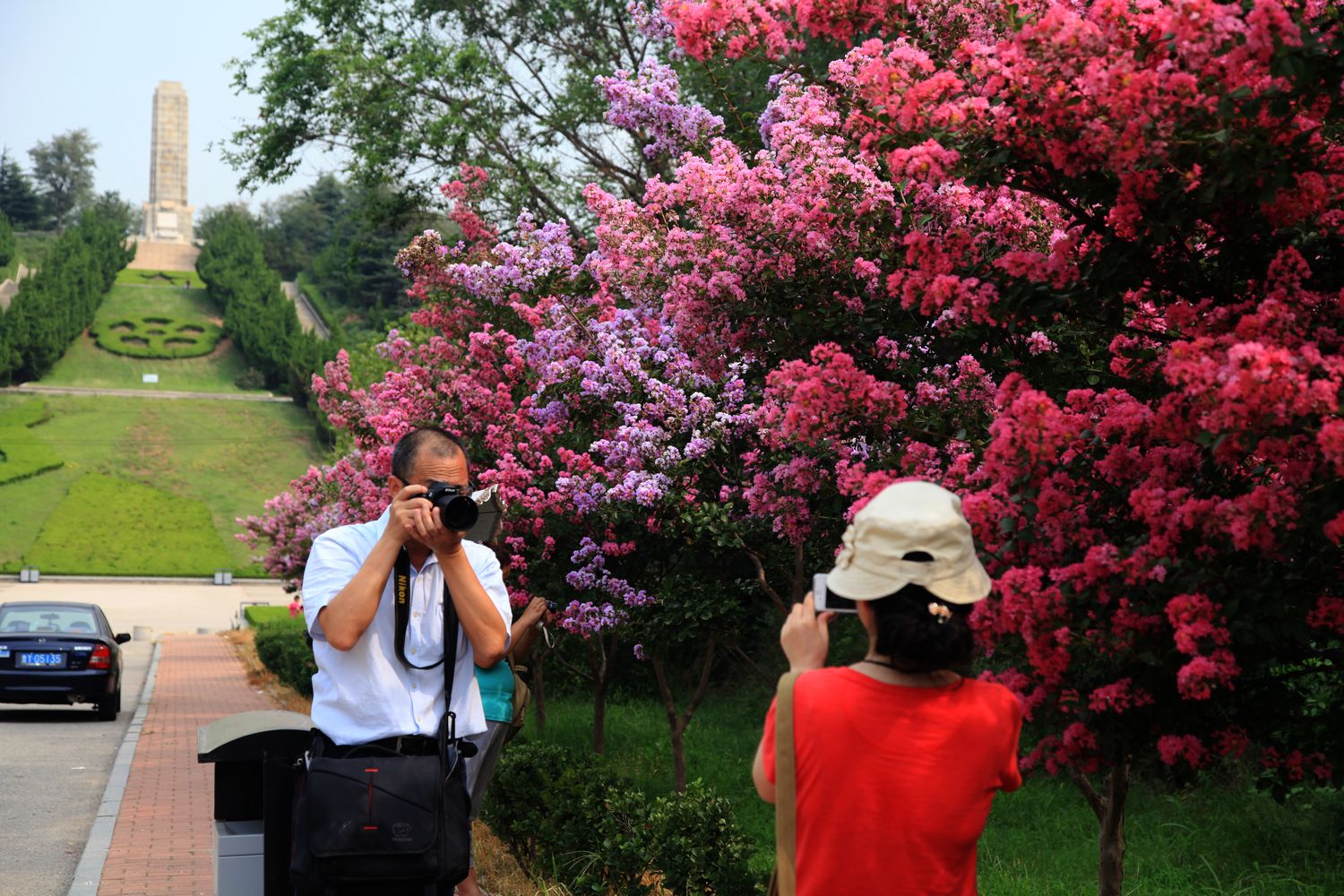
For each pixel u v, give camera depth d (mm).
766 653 17766
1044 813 9383
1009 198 5086
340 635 3371
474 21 18094
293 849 3416
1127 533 3826
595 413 8367
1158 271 4004
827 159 5688
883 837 2473
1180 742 3553
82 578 66438
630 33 17641
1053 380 4723
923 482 2697
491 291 9836
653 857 5875
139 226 179500
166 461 91375
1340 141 3811
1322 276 3854
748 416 7078
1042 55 3471
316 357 105750
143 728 15898
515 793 7461
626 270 7957
